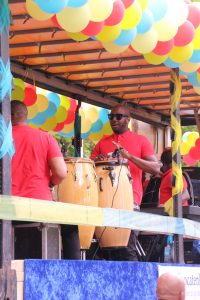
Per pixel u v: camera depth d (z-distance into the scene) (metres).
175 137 8.09
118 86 9.88
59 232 6.68
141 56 8.62
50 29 7.69
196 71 7.96
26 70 8.92
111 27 6.41
